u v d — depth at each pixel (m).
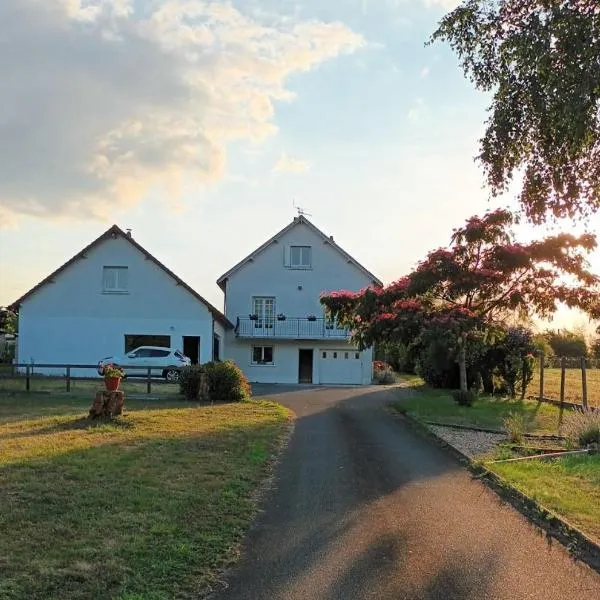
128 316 33.56
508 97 7.54
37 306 33.47
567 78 6.49
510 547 6.17
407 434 14.35
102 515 6.75
